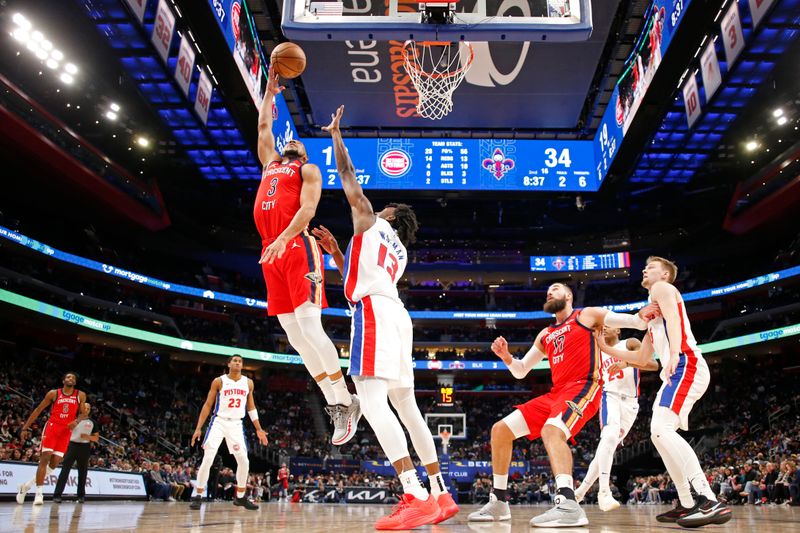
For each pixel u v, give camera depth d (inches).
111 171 1100.5
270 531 133.9
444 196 1016.2
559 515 154.4
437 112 840.9
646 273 194.2
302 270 179.5
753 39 724.7
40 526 149.3
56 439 344.2
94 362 1272.1
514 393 1565.0
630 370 303.3
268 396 1449.3
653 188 1300.4
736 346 1239.5
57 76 906.7
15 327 1121.4
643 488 869.2
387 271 158.9
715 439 1201.4
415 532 133.3
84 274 1224.2
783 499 637.3
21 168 1002.1
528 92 796.0
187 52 732.7
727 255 1438.2
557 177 941.8
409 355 161.5
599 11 661.9
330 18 398.0
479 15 393.4
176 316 1411.2
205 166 1175.6
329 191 970.7
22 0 751.1
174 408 1243.8
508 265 1550.2
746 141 1059.3
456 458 1268.5
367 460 1216.2
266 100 203.5
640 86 767.1
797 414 1067.9
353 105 823.7
